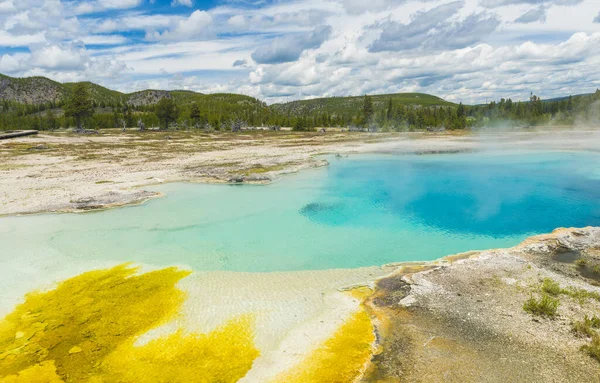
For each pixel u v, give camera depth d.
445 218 24.81
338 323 11.91
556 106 125.50
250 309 12.96
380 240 21.12
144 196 29.86
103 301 13.86
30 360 10.50
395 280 14.84
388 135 90.00
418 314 12.21
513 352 10.18
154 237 21.41
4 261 17.94
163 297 14.05
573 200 28.06
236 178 35.47
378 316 12.22
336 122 145.62
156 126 133.38
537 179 35.28
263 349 10.72
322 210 26.66
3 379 9.70
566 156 47.31
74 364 10.30
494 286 13.83
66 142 73.19
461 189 32.31
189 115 142.38
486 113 136.25
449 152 53.69
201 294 14.23
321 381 9.36
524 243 18.25
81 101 98.75
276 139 84.06
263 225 23.55
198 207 27.42
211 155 54.09
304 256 18.84
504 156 49.03
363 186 33.84
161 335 11.55
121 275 16.28
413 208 27.05
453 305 12.64
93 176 37.81
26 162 47.09
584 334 10.70
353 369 9.75
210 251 19.38
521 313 11.95
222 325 11.99
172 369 9.97
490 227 22.98
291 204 28.14
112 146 67.38
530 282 14.03
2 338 11.64
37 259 18.19
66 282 15.62
